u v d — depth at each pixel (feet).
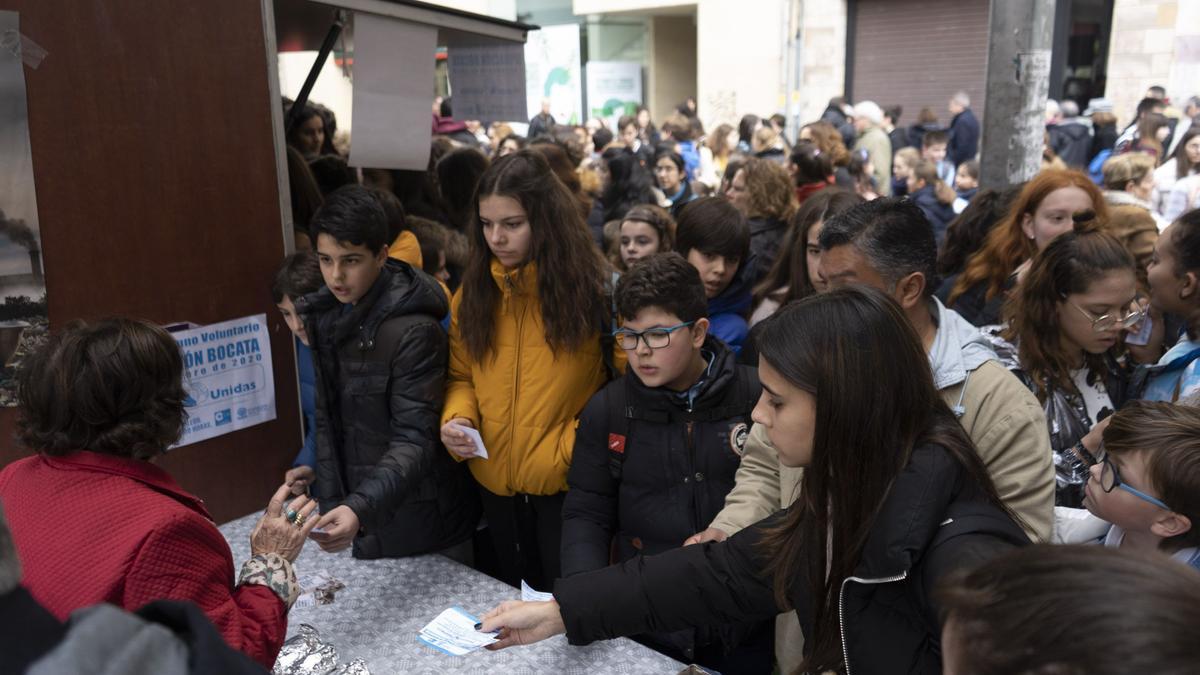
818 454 3.50
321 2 7.37
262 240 7.35
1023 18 10.68
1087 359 6.33
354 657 5.12
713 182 28.63
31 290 6.05
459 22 8.79
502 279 6.52
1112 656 1.63
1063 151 27.73
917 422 3.47
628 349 5.79
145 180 6.54
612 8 45.73
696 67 51.96
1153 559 1.85
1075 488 5.88
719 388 5.78
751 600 4.28
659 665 4.98
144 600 3.53
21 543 3.62
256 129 7.18
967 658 1.93
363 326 6.41
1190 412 4.49
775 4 41.11
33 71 5.86
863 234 4.74
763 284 8.86
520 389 6.61
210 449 7.23
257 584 4.11
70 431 3.78
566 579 4.59
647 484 6.01
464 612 5.63
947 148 30.32
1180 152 18.03
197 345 7.01
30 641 2.08
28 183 5.93
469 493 7.14
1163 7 31.78
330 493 6.77
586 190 16.30
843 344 3.40
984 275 8.50
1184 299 6.25
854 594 3.52
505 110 10.57
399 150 8.50
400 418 6.32
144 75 6.42
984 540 3.26
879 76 40.91
